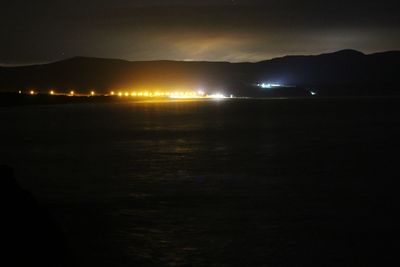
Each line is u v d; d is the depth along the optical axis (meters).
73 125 58.84
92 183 25.27
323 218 18.77
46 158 33.72
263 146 38.84
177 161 31.84
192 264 14.59
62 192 23.25
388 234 16.92
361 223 18.12
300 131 50.50
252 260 14.85
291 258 14.98
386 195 22.19
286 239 16.52
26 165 30.94
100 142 42.38
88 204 21.02
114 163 31.30
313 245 15.99
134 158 33.22
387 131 49.62
